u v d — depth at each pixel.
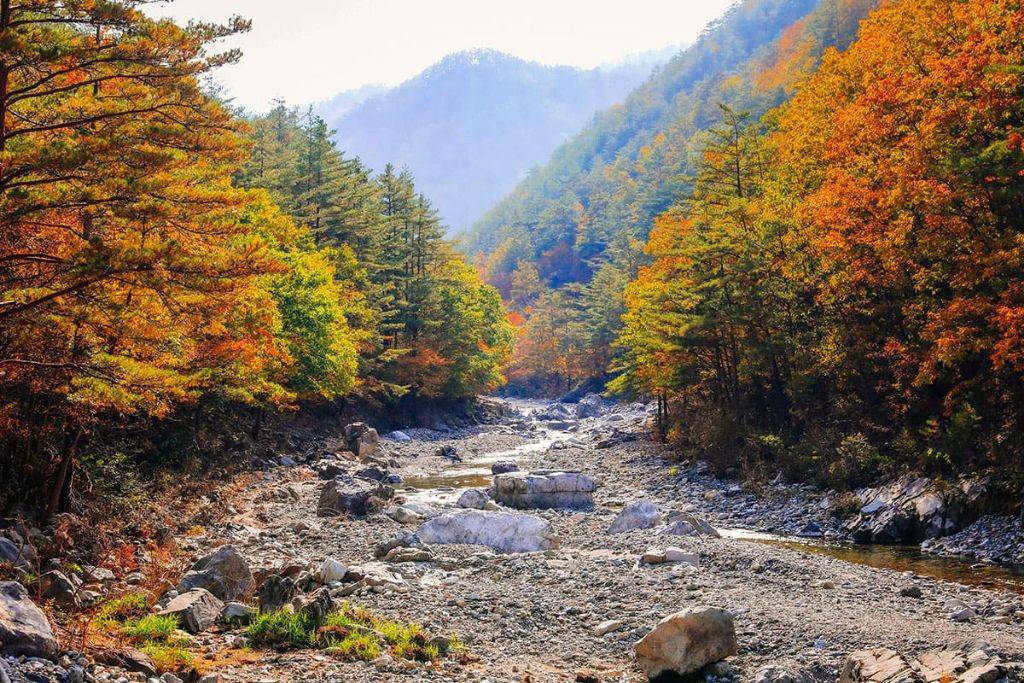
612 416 92.94
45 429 20.14
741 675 12.12
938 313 30.83
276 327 38.91
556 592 17.50
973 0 36.28
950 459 29.41
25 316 16.83
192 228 16.20
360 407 76.62
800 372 41.47
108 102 15.81
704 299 46.19
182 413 38.28
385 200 101.69
